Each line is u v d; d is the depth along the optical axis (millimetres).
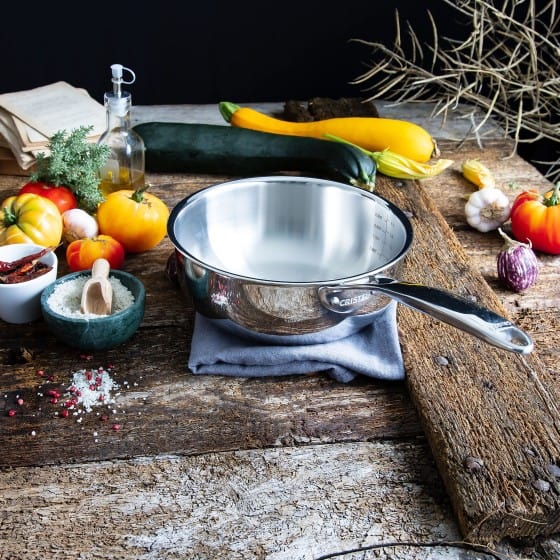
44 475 884
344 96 2471
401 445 935
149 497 858
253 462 906
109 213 1280
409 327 1111
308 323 982
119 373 1036
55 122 1545
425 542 815
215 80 2439
